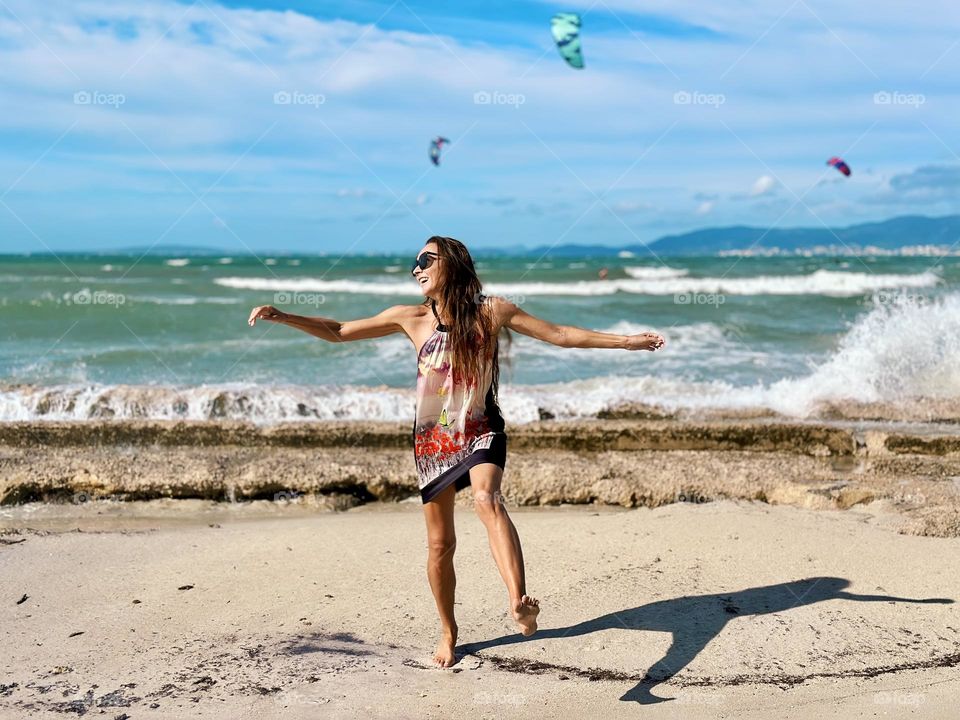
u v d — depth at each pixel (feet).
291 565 15.57
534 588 14.26
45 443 25.75
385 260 281.54
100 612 13.43
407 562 15.69
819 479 21.57
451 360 10.73
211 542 17.15
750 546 16.44
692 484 21.59
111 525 19.70
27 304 59.36
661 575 14.87
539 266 183.73
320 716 10.09
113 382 35.47
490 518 10.39
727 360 42.50
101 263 205.87
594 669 11.43
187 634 12.53
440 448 10.82
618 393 32.40
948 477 22.15
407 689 10.82
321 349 45.37
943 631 12.64
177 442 26.03
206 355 43.29
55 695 10.60
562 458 23.58
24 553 16.42
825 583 14.55
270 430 26.12
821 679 11.22
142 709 10.24
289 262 233.55
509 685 10.97
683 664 11.57
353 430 26.08
